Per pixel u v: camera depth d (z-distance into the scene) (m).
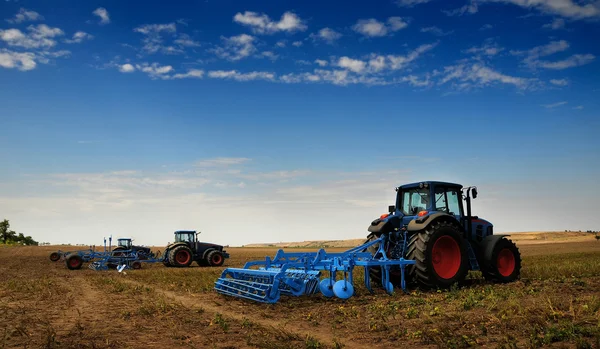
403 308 8.01
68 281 15.01
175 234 26.44
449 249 10.54
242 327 6.84
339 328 6.71
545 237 80.69
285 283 9.66
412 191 11.58
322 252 10.29
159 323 7.12
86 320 7.38
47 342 5.61
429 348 5.43
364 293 10.08
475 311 7.28
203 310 8.34
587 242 62.94
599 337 5.13
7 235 78.56
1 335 6.21
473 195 11.60
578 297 8.00
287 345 5.65
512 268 11.59
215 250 26.20
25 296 10.48
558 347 5.06
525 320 6.23
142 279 15.06
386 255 10.95
